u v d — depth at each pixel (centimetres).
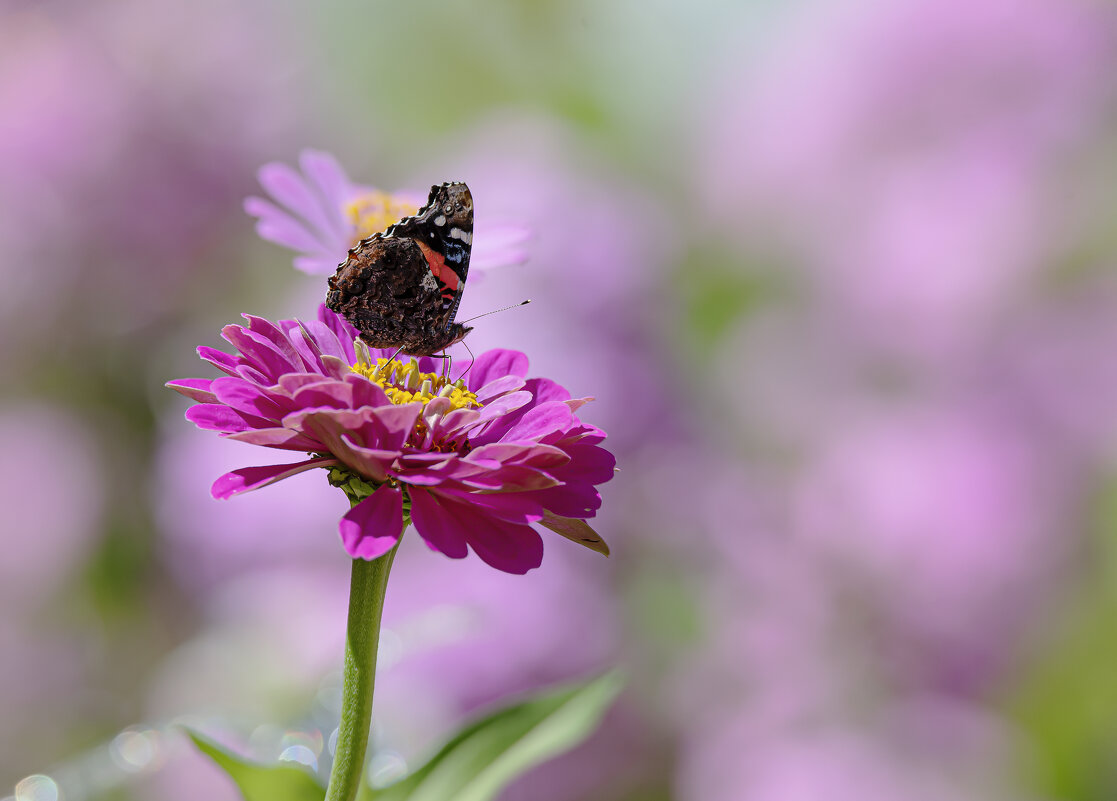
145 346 123
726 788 93
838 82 112
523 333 104
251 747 80
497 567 68
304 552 98
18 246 117
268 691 92
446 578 94
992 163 104
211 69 124
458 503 69
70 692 109
